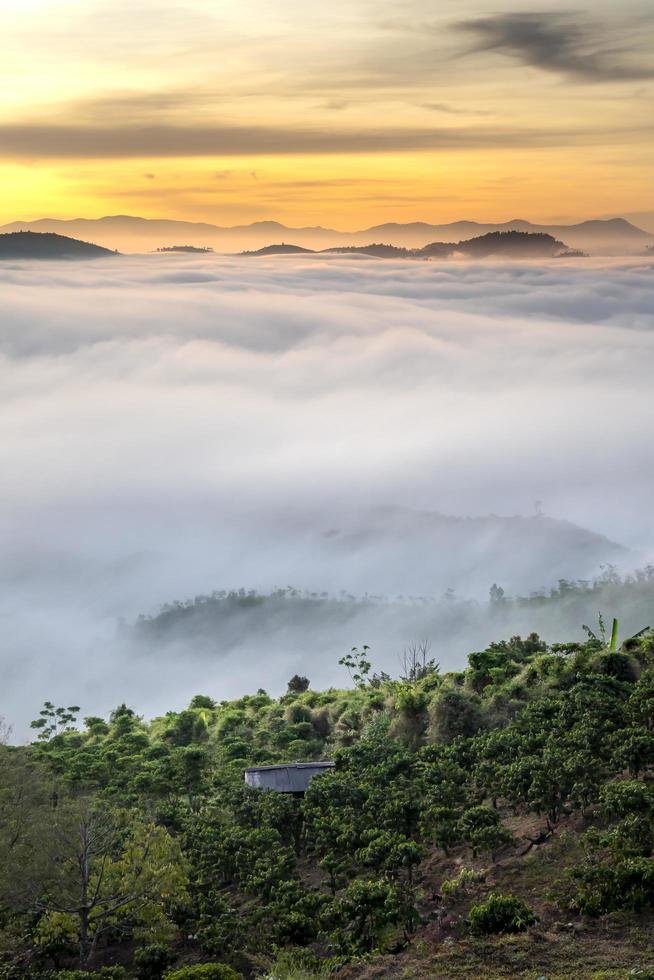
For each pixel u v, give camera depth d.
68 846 27.39
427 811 27.52
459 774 30.69
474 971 19.02
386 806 28.38
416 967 19.64
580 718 31.33
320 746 48.91
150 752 47.22
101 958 26.64
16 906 26.50
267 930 25.44
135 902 27.06
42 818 28.23
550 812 26.16
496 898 21.20
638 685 33.00
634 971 17.88
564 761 27.41
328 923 24.25
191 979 19.89
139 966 24.78
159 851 28.38
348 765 35.66
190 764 40.50
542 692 38.22
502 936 20.39
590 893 21.19
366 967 20.45
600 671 37.44
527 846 25.31
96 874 27.84
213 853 30.23
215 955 24.83
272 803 32.12
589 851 23.48
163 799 38.62
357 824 28.47
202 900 27.27
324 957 23.42
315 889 27.48
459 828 26.08
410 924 22.31
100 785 41.47
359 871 27.52
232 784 37.94
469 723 37.88
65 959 26.64
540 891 22.55
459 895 23.47
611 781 27.05
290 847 30.16
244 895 28.58
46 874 26.66
